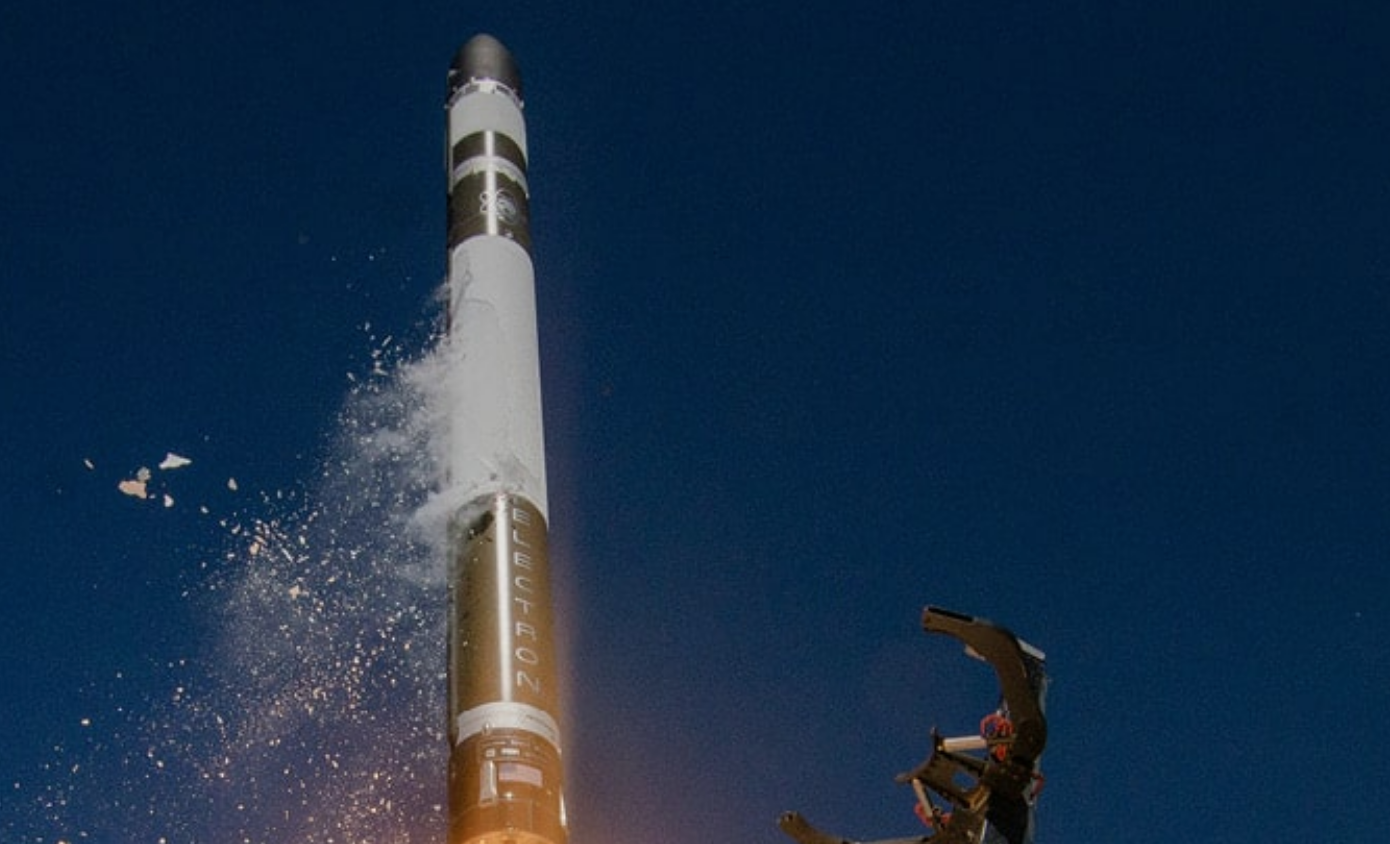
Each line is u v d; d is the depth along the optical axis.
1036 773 13.66
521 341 23.39
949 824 13.59
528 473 21.83
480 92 27.22
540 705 19.39
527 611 20.27
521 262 24.62
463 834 18.38
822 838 14.21
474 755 18.81
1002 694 13.52
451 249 24.95
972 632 13.55
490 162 25.98
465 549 20.97
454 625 20.36
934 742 13.81
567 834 18.70
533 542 21.12
